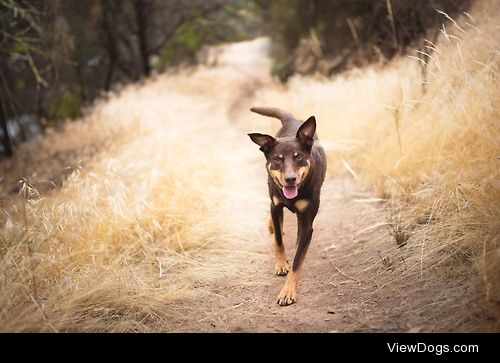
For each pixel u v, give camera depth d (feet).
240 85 50.55
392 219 15.52
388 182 17.78
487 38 16.30
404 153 17.76
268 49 63.36
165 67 59.72
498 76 14.82
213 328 11.23
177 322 11.60
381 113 21.26
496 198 11.91
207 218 16.88
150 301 12.02
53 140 37.83
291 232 16.97
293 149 12.82
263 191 20.93
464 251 12.19
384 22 29.30
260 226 17.38
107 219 15.10
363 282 12.64
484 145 13.61
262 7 57.82
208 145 26.20
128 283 12.53
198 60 61.57
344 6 37.32
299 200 13.03
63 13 41.22
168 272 14.14
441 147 15.83
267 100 33.78
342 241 15.46
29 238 13.07
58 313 11.15
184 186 18.22
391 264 13.05
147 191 16.83
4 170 32.83
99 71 55.01
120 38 55.57
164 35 61.26
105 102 42.60
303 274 13.80
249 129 32.45
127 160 21.08
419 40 24.63
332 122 24.04
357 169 21.11
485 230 11.68
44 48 34.94
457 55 17.54
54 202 16.38
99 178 18.03
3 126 36.32
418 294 11.39
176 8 58.13
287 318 11.41
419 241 13.37
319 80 33.58
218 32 65.16
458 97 15.99
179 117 31.32
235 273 13.92
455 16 22.00
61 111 47.24
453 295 10.87
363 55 32.01
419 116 18.66
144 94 41.73
